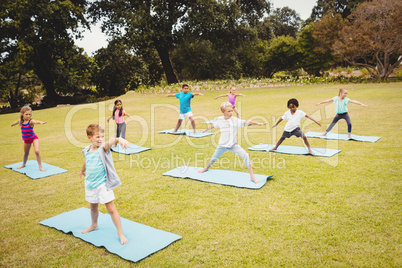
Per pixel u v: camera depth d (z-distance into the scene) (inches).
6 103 2150.6
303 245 127.2
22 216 172.9
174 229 147.4
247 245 129.6
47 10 1096.2
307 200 170.6
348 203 163.2
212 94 991.6
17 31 1150.3
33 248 137.6
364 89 864.9
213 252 125.7
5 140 454.0
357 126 378.0
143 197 189.5
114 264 121.3
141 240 136.9
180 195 189.8
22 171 261.7
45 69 1425.9
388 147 268.8
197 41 1546.5
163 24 1207.6
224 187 199.0
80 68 1546.5
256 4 1425.9
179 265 118.0
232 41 1432.1
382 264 112.2
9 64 1197.7
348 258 116.9
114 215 136.8
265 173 222.8
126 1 1238.3
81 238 142.8
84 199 196.4
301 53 1654.8
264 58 1803.6
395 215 147.1
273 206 165.8
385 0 1061.8
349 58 1212.5
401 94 676.7
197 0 1160.2
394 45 1092.5
